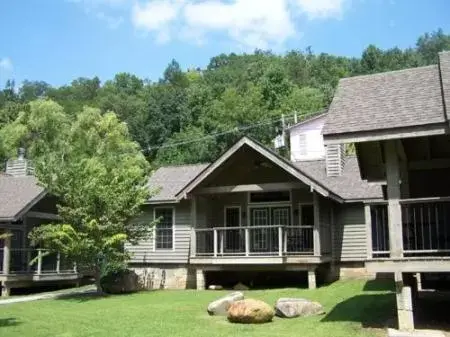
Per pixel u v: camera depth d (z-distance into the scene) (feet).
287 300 43.01
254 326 38.68
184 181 80.64
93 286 81.30
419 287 52.49
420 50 359.46
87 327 40.14
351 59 295.89
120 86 287.48
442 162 43.75
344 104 39.93
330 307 45.70
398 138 34.53
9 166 98.94
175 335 35.50
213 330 37.22
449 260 33.76
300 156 145.07
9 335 37.58
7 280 72.13
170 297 58.75
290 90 209.87
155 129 200.54
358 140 35.32
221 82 231.30
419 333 32.78
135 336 35.70
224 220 77.00
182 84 276.62
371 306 43.75
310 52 345.72
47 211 81.87
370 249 36.09
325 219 69.67
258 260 64.75
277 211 74.59
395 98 38.52
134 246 78.02
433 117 33.88
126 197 64.13
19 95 308.40
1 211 72.90
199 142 178.29
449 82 37.37
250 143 64.75
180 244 75.77
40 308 52.85
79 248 62.08
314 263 62.44
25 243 80.64
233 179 72.64
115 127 139.44
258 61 265.95
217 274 73.51
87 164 66.85
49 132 149.07
